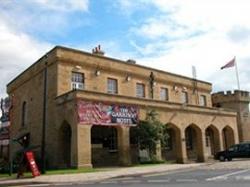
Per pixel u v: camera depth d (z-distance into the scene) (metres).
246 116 49.16
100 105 27.30
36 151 31.06
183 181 15.00
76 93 26.17
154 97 37.19
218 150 39.22
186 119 35.03
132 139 29.94
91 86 31.58
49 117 29.89
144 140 29.16
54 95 29.44
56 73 29.59
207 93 45.38
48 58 31.11
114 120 27.98
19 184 17.08
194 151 38.62
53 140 28.81
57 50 29.83
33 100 33.69
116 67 34.03
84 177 18.89
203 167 25.11
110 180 17.53
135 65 35.97
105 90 32.69
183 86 41.59
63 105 27.88
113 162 29.86
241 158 34.56
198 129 36.66
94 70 32.12
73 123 26.06
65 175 20.25
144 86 36.69
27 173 22.58
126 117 28.94
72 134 26.02
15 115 37.75
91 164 26.08
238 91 48.78
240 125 47.94
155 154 30.44
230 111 42.12
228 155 34.91
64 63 30.12
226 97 48.84
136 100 30.14
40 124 31.62
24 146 33.72
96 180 17.86
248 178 14.98
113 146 30.53
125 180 17.05
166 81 39.31
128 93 34.69
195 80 43.47
